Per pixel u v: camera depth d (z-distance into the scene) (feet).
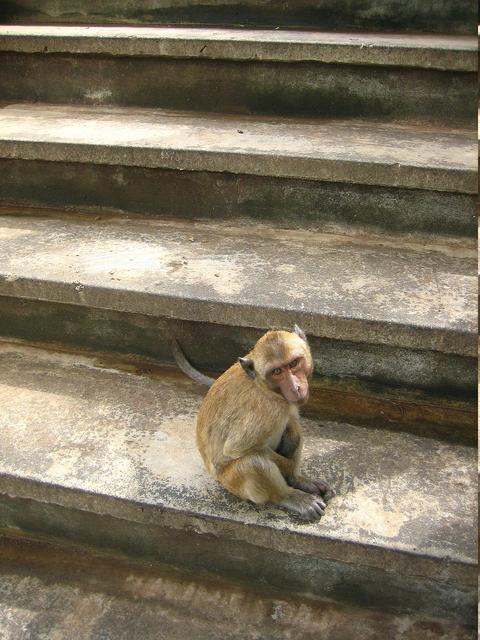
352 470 9.60
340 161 10.98
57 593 9.71
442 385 10.16
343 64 11.89
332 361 10.32
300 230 11.42
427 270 10.66
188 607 9.59
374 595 9.41
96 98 12.73
